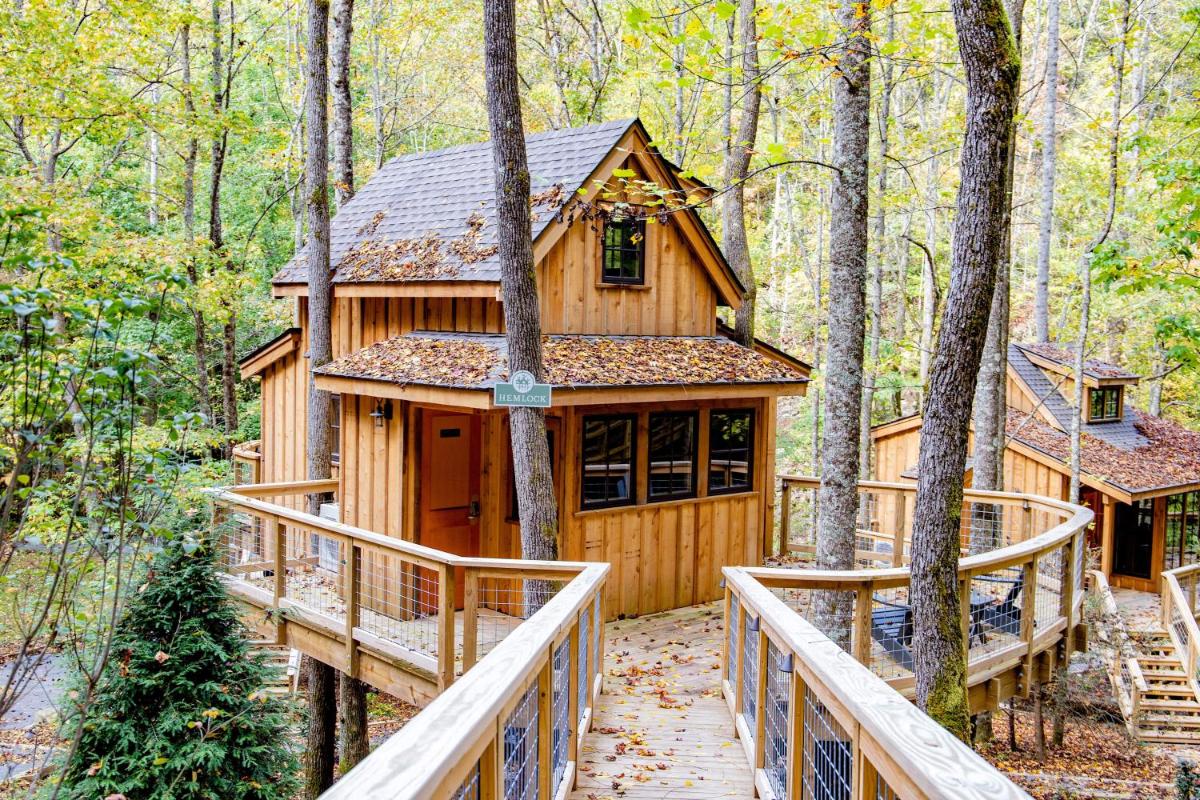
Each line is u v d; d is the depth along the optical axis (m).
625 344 11.27
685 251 12.44
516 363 8.03
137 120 14.95
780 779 5.09
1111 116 14.71
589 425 10.44
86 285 9.86
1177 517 20.61
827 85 19.41
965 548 13.44
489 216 11.47
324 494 12.76
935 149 18.97
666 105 22.69
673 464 11.39
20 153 17.02
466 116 30.02
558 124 24.45
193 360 23.31
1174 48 20.20
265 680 7.72
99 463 6.32
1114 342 27.53
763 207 34.22
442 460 10.88
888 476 23.38
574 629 5.68
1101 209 22.86
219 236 17.64
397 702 14.95
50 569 5.95
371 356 11.14
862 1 7.98
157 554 7.08
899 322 26.86
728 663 7.80
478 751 2.39
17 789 7.33
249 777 7.44
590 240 11.25
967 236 5.55
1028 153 30.61
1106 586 16.84
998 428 12.80
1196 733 15.08
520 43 25.31
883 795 2.62
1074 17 28.95
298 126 23.45
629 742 6.68
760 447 12.47
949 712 5.71
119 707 6.93
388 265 11.69
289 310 25.45
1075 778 13.42
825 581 6.54
